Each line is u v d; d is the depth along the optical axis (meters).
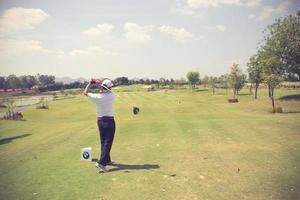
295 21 40.72
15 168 8.28
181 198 6.00
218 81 104.44
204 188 6.47
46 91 130.00
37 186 6.82
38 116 41.31
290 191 6.21
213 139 11.10
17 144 12.23
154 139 11.41
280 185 6.54
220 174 7.30
